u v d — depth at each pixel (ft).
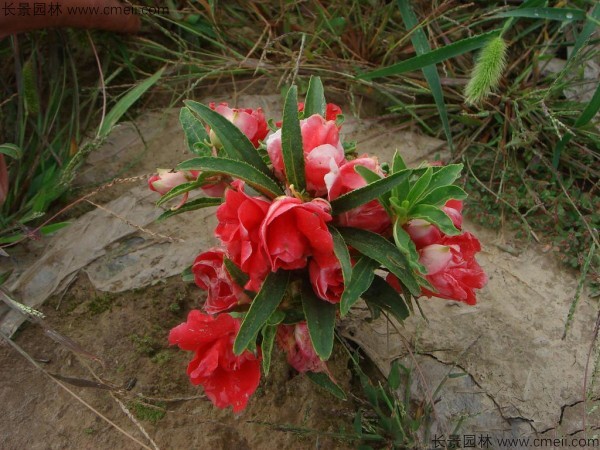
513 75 1.69
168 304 1.25
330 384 0.96
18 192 1.36
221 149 0.91
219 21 1.72
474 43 1.37
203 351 0.86
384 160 1.53
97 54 1.64
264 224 0.72
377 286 0.94
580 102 1.55
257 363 0.88
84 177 1.46
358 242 0.84
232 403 0.86
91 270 1.29
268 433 1.08
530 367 1.19
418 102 1.67
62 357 1.17
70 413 1.10
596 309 1.28
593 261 1.34
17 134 1.40
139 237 1.34
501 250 1.38
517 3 1.78
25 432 1.07
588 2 1.65
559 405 1.14
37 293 1.25
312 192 0.83
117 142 1.54
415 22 1.56
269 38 1.61
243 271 0.81
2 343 1.18
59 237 1.34
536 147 1.54
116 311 1.24
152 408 1.10
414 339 1.20
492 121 1.60
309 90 0.97
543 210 1.41
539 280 1.33
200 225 1.38
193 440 1.07
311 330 0.83
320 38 1.67
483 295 1.29
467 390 1.15
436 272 0.84
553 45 1.62
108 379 1.14
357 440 1.07
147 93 1.66
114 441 1.07
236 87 1.69
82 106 1.53
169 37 1.73
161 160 1.51
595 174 1.47
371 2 1.72
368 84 1.59
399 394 1.12
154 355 1.18
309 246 0.78
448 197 0.84
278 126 1.06
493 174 1.49
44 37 1.58
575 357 1.21
